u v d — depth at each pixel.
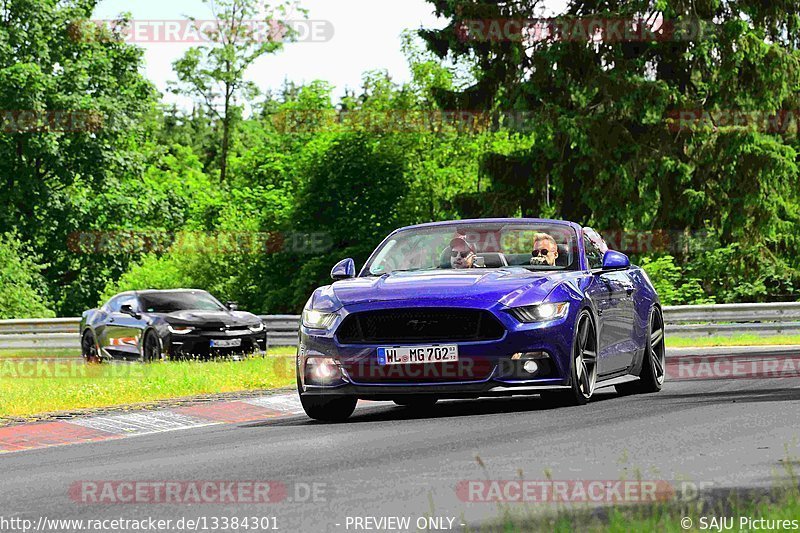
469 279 26.45
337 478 17.95
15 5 118.19
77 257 123.81
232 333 56.03
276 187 130.00
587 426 22.91
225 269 119.06
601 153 96.44
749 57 96.88
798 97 101.31
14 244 99.44
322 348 26.09
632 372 30.48
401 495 16.27
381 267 29.14
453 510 15.09
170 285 120.00
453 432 23.08
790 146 101.25
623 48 99.38
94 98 119.56
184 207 130.25
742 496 14.95
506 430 22.91
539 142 99.38
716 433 21.27
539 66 97.88
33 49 119.62
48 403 32.38
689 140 98.12
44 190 118.06
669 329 71.94
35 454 23.56
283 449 21.81
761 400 27.14
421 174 121.00
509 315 25.52
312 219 116.38
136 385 35.97
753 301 100.38
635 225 100.25
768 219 98.69
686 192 96.88
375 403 32.22
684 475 16.84
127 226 128.25
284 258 118.19
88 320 61.50
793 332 73.19
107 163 119.88
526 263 28.98
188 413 29.69
